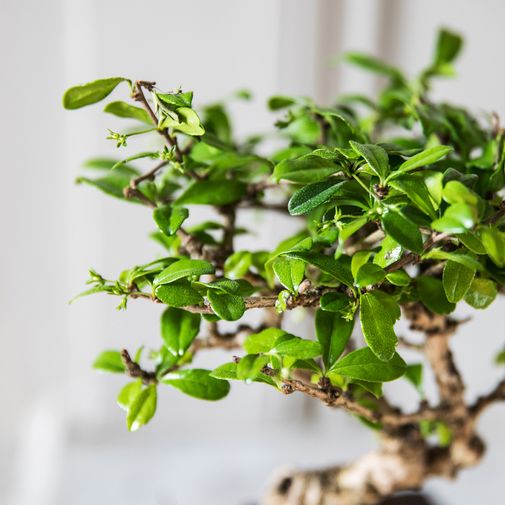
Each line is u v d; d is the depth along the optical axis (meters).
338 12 0.73
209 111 0.47
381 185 0.35
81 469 0.79
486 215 0.36
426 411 0.45
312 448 0.86
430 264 0.40
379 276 0.35
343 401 0.38
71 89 0.36
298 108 0.46
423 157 0.35
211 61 0.71
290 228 0.76
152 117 0.37
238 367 0.36
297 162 0.36
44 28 0.67
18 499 0.75
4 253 0.74
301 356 0.35
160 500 0.73
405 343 0.44
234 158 0.42
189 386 0.38
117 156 0.70
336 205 0.36
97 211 0.74
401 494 0.58
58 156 0.71
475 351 0.84
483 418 0.88
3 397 0.79
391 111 0.49
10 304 0.76
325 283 0.37
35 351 0.78
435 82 0.78
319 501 0.52
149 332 0.79
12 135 0.70
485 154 0.41
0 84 0.68
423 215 0.36
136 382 0.39
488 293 0.37
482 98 0.78
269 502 0.54
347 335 0.37
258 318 0.77
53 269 0.76
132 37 0.68
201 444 0.86
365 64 0.51
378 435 0.49
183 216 0.38
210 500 0.75
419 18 0.76
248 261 0.40
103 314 0.78
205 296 0.36
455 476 0.49
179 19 0.69
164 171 0.45
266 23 0.70
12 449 0.79
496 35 0.76
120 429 0.85
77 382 0.81
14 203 0.72
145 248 0.76
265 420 0.89
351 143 0.35
